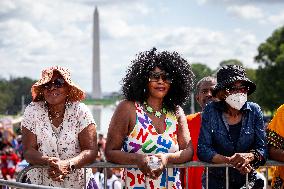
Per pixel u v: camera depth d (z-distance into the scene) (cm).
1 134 2258
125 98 570
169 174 573
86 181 585
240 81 571
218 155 565
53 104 560
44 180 569
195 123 682
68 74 569
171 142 564
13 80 14162
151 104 568
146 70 564
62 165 538
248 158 559
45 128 562
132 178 570
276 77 8044
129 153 548
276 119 586
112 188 1028
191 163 564
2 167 1794
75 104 573
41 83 556
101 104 12456
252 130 578
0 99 13550
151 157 536
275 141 582
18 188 480
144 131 559
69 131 566
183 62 576
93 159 561
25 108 573
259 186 591
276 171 604
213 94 589
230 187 593
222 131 578
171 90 575
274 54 8212
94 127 573
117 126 560
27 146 562
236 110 578
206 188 574
